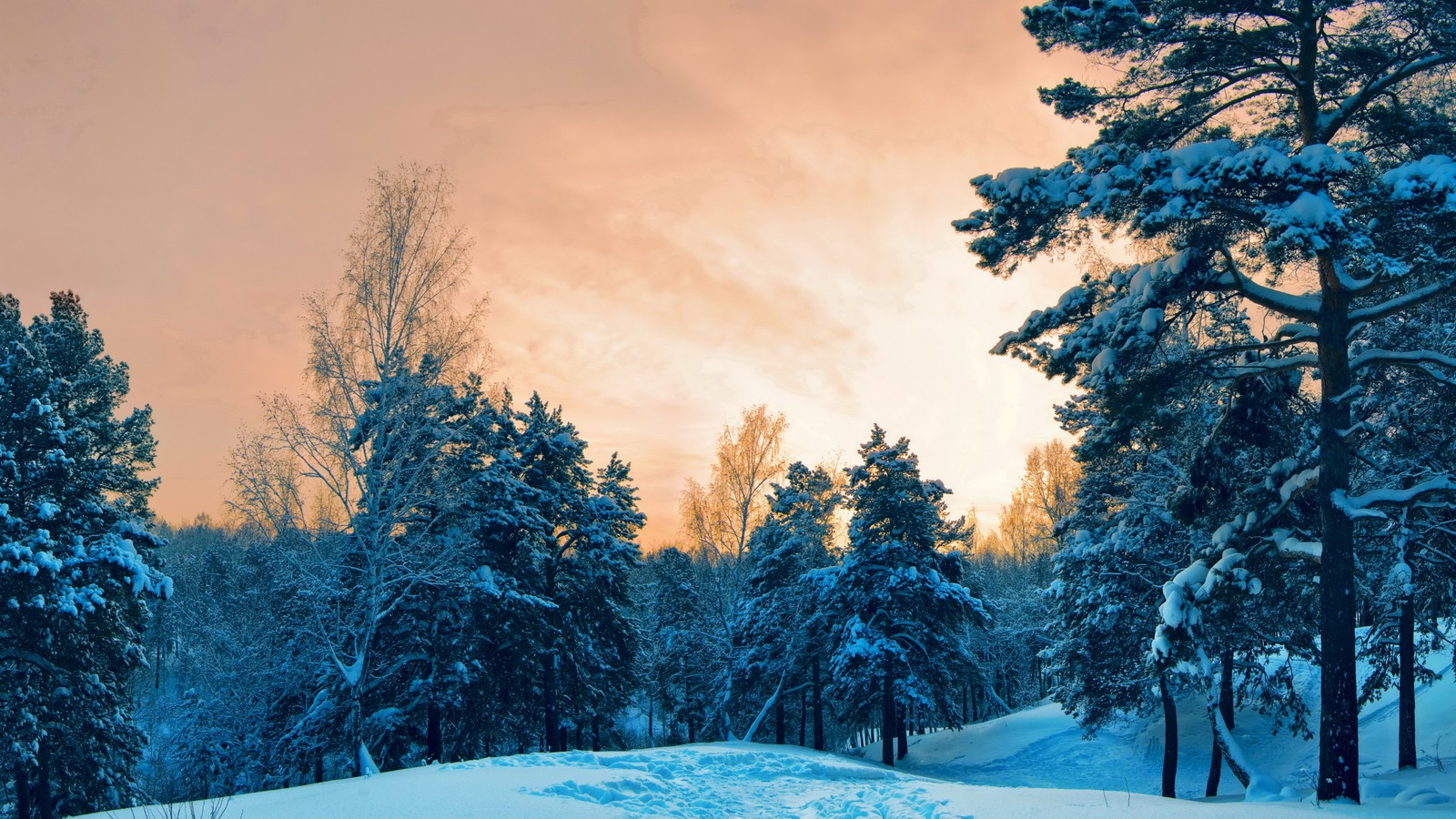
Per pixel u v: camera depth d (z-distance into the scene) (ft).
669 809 41.52
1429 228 39.99
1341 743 41.68
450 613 93.66
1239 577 45.80
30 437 84.84
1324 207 36.14
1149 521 81.41
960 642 138.00
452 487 81.87
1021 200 42.37
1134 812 34.86
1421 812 35.17
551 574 114.62
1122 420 47.39
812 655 137.69
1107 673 94.43
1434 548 56.54
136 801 100.12
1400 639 64.64
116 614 89.81
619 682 133.08
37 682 85.30
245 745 87.40
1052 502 214.07
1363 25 45.37
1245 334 59.11
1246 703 116.88
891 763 116.57
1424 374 45.91
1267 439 51.37
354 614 78.02
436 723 92.43
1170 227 40.55
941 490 128.26
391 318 76.07
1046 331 47.42
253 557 89.81
